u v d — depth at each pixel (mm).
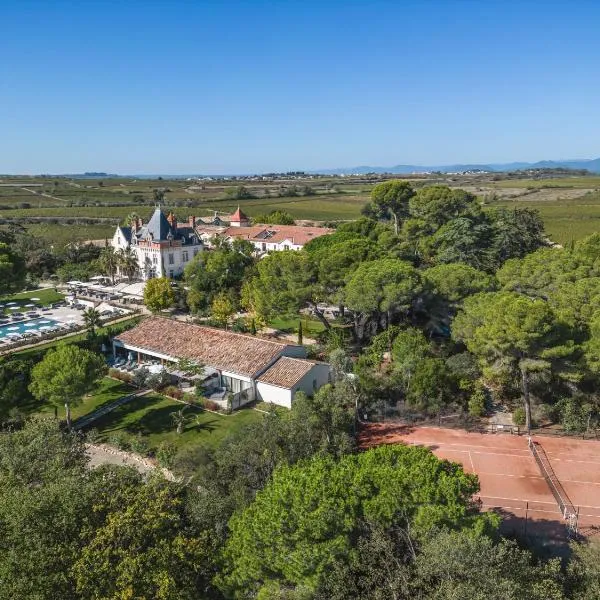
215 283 88688
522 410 50375
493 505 38312
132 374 61906
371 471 26562
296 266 66250
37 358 67875
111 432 49938
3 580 21844
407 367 53719
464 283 63656
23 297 103312
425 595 21562
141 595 22531
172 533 26562
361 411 52125
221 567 26312
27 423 38812
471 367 54500
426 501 24500
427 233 104688
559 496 39125
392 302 60469
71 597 22766
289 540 23484
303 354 62344
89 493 26375
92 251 131000
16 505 24531
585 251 74312
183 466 37844
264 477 33188
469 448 46312
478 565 20891
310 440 38500
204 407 54531
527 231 102125
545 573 23516
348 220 194250
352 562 22969
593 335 46875
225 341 62094
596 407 50125
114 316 87688
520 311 45406
